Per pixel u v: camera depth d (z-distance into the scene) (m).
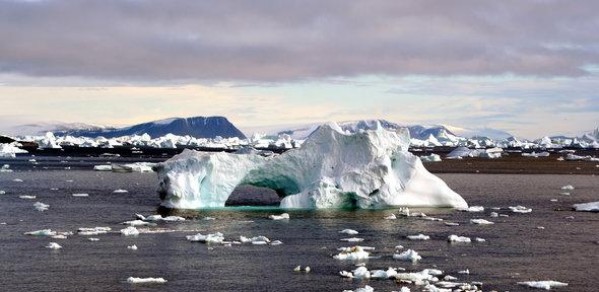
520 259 55.59
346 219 74.81
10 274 48.88
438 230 69.25
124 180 137.00
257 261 53.72
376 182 82.44
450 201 85.44
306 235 65.12
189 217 75.81
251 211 80.50
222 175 83.31
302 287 46.19
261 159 84.38
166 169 84.31
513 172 185.88
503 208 89.94
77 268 50.75
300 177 85.00
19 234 64.44
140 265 52.00
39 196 100.75
